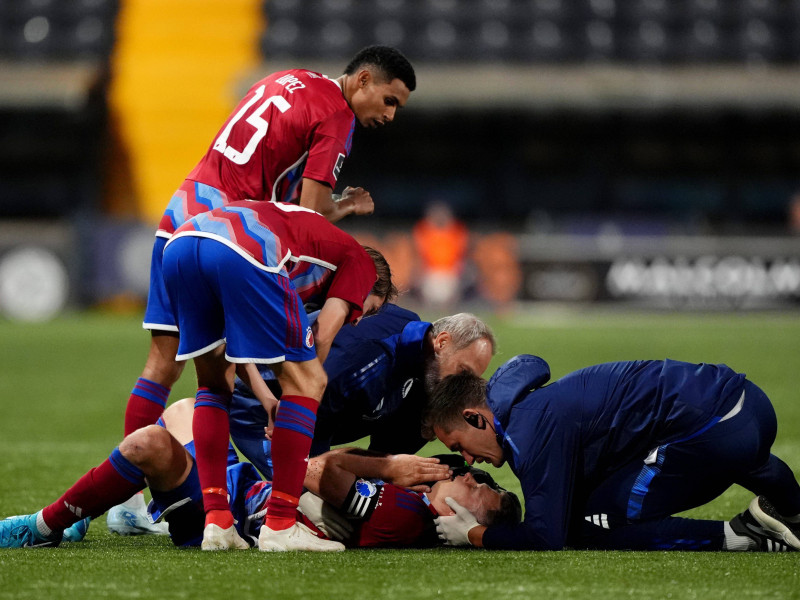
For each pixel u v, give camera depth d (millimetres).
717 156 72562
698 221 71625
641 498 11359
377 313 12555
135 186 73062
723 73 74125
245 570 9906
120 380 34125
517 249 62969
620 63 76000
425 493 11820
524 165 72688
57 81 69625
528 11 77000
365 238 62875
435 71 73000
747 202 72750
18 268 62938
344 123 15023
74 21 76312
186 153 73312
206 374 11445
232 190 14664
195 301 11203
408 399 12891
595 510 11484
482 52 75688
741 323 56750
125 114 73438
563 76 72625
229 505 11578
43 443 21859
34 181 72188
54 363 38750
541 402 11203
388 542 11516
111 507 11500
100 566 10094
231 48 75562
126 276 63656
